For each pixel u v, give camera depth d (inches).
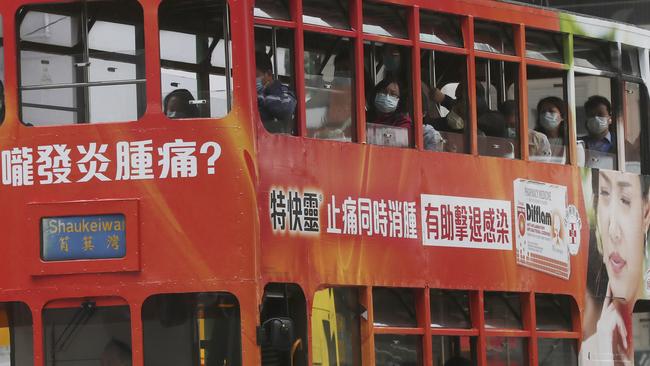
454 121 757.3
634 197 868.0
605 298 842.8
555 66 818.2
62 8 652.1
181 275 636.1
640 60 885.8
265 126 660.1
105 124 642.8
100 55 649.6
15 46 650.8
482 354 761.0
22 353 650.8
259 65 663.8
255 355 634.2
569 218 820.0
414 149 728.3
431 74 751.1
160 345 639.1
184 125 640.4
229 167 638.5
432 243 734.5
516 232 783.1
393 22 727.7
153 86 642.8
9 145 647.8
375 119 717.9
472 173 759.7
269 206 651.5
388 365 713.0
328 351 680.4
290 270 659.4
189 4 646.5
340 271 685.3
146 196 639.1
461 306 756.6
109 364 641.0
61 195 642.8
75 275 641.0
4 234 646.5
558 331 814.5
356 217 695.1
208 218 637.3
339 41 697.6
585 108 848.3
